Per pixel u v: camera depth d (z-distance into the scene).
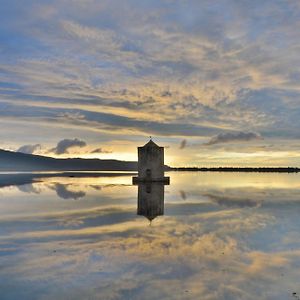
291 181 68.12
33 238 14.09
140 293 8.53
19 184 51.28
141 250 12.27
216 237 14.44
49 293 8.54
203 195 33.97
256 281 9.32
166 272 9.96
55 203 26.31
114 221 18.19
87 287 8.89
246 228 16.50
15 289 8.77
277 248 12.66
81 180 66.38
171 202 27.59
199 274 9.81
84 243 13.26
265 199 30.45
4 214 20.55
